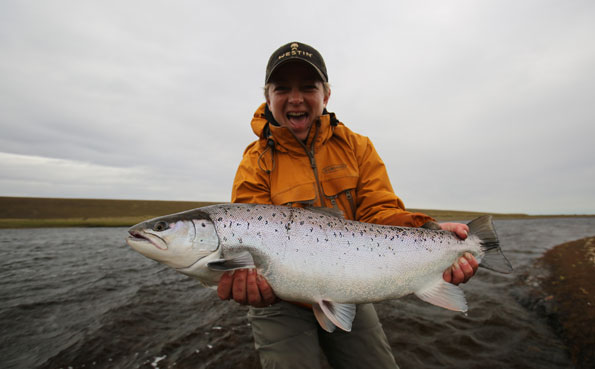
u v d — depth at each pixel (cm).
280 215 66
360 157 81
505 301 153
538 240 437
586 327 112
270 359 64
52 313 144
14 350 107
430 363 99
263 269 63
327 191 75
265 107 88
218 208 67
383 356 69
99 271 240
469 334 117
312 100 77
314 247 64
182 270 65
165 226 64
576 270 203
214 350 108
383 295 66
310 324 70
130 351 107
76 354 103
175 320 136
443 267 72
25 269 246
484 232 77
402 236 70
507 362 96
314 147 76
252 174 77
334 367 75
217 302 162
